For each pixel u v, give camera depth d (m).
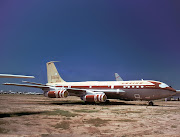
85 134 7.97
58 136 7.51
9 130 8.16
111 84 28.20
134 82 26.56
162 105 26.64
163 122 11.27
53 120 11.32
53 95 25.75
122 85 27.09
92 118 12.47
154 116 13.88
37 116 12.77
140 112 16.48
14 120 10.80
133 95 26.16
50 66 36.16
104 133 8.26
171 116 13.93
